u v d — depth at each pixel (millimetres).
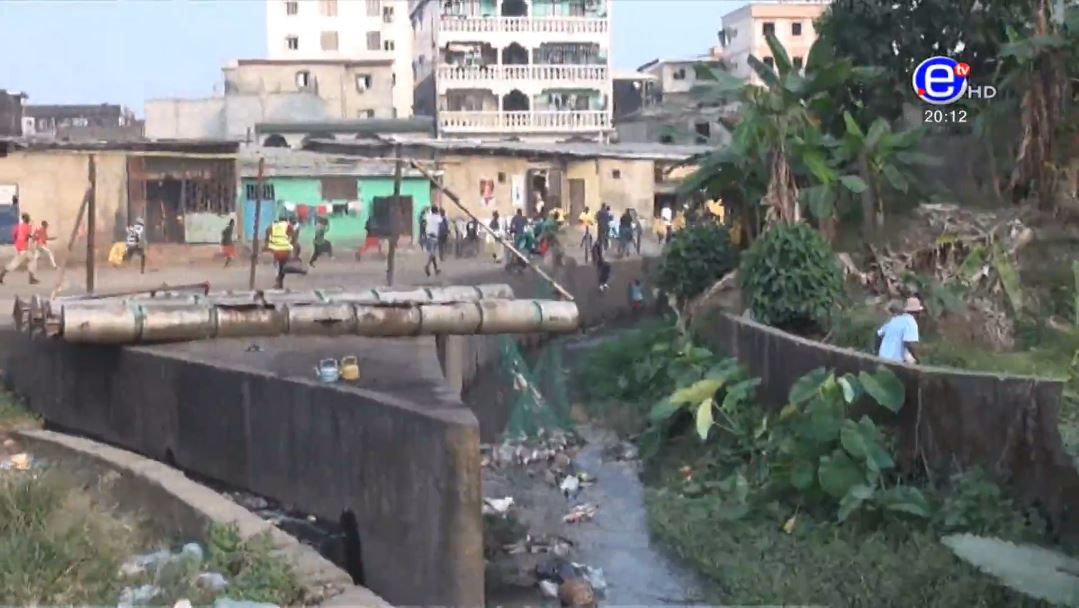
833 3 23609
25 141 31297
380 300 15797
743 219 20703
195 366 13109
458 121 56875
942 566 9836
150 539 9461
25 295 22703
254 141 43875
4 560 7789
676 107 53031
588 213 38219
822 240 16938
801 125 19156
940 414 11406
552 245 31094
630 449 16656
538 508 13914
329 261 33000
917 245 18328
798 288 16531
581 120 57688
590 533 12844
